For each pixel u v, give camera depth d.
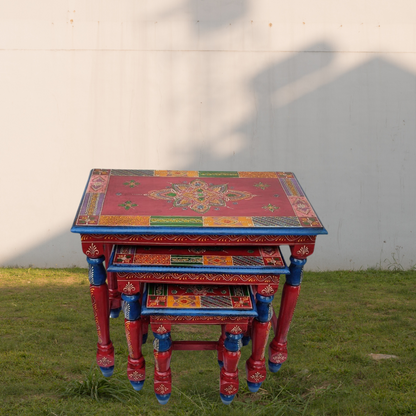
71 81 9.23
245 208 2.97
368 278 9.04
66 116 9.30
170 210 2.90
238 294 2.93
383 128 9.45
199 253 2.88
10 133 9.31
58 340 6.04
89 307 7.31
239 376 5.33
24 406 4.38
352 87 9.36
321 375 5.17
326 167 9.48
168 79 9.25
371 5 9.25
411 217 9.59
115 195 3.05
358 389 4.82
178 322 2.88
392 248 9.62
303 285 8.63
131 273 2.80
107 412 4.38
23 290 8.04
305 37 9.25
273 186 3.32
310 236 2.89
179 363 5.77
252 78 9.29
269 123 9.38
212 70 9.26
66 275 9.01
